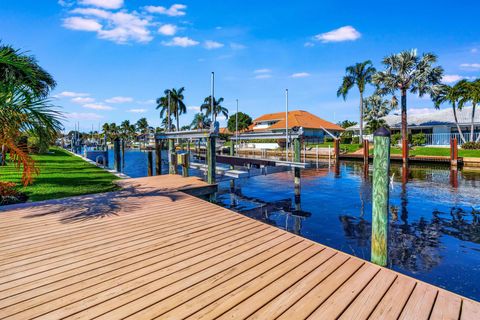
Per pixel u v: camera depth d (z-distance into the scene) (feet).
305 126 142.41
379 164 13.01
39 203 22.38
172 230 15.99
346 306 8.85
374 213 13.33
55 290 9.68
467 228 24.30
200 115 188.75
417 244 20.79
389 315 8.45
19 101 19.76
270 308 8.72
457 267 17.07
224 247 13.53
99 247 13.48
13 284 10.07
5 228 16.16
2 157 51.98
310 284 10.12
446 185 43.88
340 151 103.30
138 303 8.93
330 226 25.25
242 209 31.37
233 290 9.70
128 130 291.38
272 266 11.51
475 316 8.41
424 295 9.49
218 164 73.46
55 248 13.34
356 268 11.37
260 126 178.40
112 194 26.07
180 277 10.58
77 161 72.79
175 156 41.19
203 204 22.29
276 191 40.96
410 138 103.65
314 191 40.98
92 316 8.29
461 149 80.69
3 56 20.03
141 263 11.76
